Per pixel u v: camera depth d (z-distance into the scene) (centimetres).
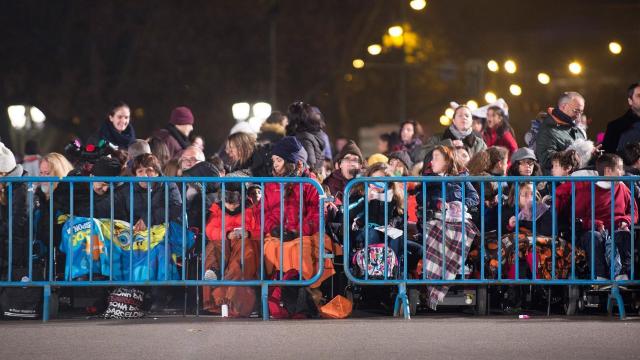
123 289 1170
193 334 1038
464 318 1149
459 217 1165
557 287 1203
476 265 1181
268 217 1184
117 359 914
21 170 1281
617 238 1168
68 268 1153
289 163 1248
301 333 1042
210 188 1210
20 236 1173
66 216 1188
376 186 1196
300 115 1518
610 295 1162
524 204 1199
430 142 1650
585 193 1181
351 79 4406
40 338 1018
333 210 1218
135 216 1191
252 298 1177
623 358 916
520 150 1385
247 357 919
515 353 936
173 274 1170
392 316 1182
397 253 1170
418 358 914
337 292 1248
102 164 1217
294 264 1162
